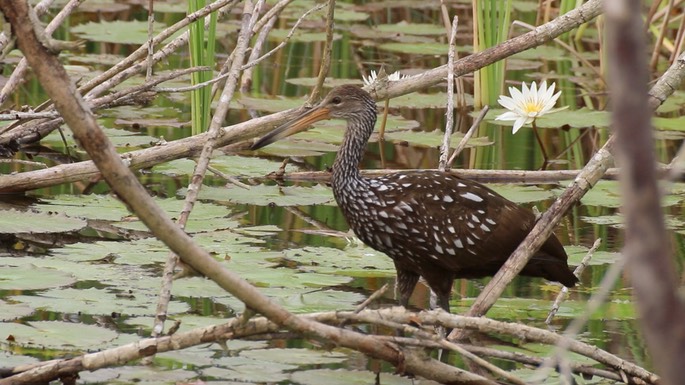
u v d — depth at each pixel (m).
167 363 8.55
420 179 10.20
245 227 12.55
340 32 25.83
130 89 13.06
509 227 10.20
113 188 6.45
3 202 12.92
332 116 10.96
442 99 19.50
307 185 14.80
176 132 17.16
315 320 7.68
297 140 16.83
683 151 3.93
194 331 7.73
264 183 14.79
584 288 11.18
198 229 12.18
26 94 18.61
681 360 2.56
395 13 29.14
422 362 7.81
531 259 9.95
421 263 10.25
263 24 14.19
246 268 10.89
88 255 11.18
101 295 9.95
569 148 17.62
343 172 10.49
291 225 13.08
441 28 26.34
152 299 9.93
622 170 2.71
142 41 22.23
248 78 19.98
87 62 20.97
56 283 10.12
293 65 22.45
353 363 8.82
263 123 14.32
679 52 21.39
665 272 2.56
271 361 8.62
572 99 20.97
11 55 21.58
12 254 11.47
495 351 8.04
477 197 10.20
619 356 9.20
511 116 14.90
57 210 12.59
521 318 10.13
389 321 7.78
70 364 7.67
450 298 11.12
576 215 13.88
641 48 2.60
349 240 12.38
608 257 11.67
